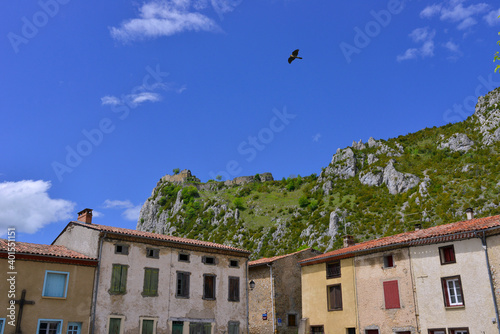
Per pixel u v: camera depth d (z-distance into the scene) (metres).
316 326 34.25
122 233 28.88
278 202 165.50
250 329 37.81
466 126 166.50
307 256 40.69
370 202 132.00
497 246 24.62
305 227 131.38
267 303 37.03
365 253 31.83
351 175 159.38
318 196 155.00
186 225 166.25
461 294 25.78
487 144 142.00
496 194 105.00
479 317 24.50
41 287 24.97
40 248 26.95
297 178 188.00
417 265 28.31
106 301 27.12
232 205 165.88
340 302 33.03
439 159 147.38
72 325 25.56
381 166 151.12
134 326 27.75
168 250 31.08
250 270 40.03
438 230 29.58
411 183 132.12
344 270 33.19
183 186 196.38
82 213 31.91
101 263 27.69
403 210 117.94
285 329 36.28
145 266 29.56
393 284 29.36
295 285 38.66
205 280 32.12
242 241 140.00
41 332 24.36
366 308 30.69
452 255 26.81
